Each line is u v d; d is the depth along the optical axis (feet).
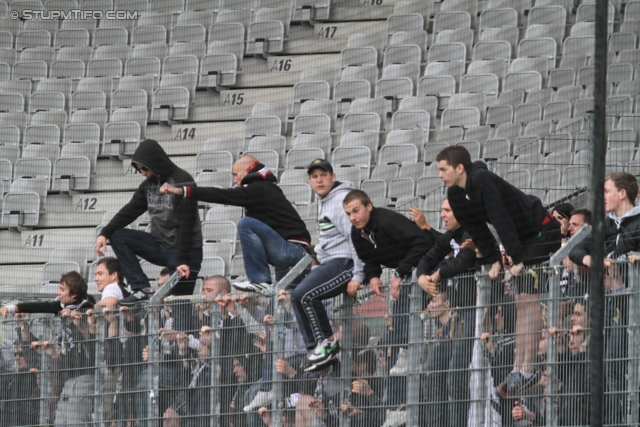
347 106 154.10
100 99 169.48
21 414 81.35
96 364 77.71
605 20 51.16
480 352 61.93
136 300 79.51
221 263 117.19
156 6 195.72
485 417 61.31
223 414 70.95
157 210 81.35
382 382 65.98
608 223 65.92
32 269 138.51
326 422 67.56
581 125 125.90
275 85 166.09
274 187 76.69
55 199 150.30
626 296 57.98
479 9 171.12
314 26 175.94
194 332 73.00
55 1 199.11
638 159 106.01
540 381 59.62
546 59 149.69
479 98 144.97
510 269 61.21
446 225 68.33
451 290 63.57
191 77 167.63
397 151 136.36
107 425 76.43
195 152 156.35
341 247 68.59
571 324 59.06
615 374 57.77
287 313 69.67
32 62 183.32
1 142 164.25
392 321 66.03
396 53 162.50
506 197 62.18
